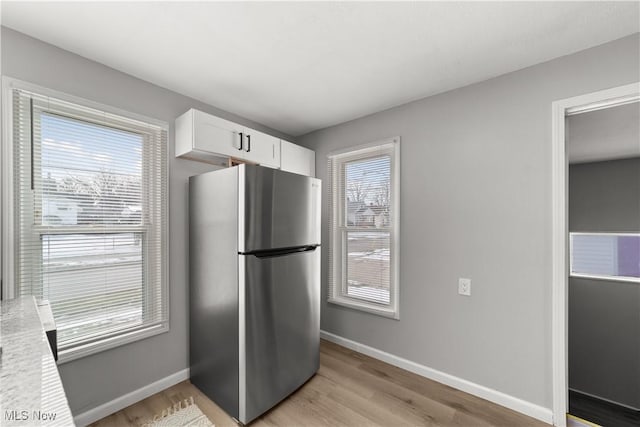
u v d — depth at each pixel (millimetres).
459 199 2113
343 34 1536
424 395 2014
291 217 2043
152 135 2035
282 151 2686
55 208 1608
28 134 1521
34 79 1543
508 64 1823
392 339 2459
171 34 1528
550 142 1755
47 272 1580
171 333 2094
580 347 3656
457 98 2145
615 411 3250
